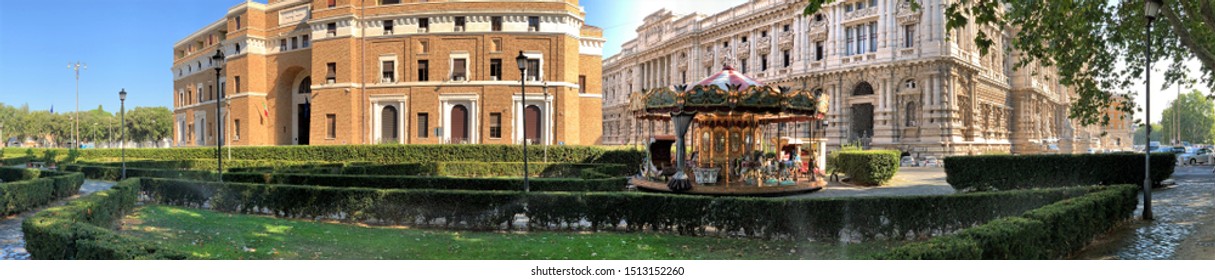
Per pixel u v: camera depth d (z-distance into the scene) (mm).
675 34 65625
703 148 21562
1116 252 9961
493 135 42188
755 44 56250
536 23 42844
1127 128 86062
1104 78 21906
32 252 9195
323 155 39031
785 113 20375
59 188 20281
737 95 18406
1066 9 16766
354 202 14438
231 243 11008
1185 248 10117
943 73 43594
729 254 10164
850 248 10781
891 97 45719
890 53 45531
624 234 12391
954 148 43094
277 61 50156
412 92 42812
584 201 13102
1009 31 58469
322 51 44781
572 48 43344
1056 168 20625
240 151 41062
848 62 48438
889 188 23922
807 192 20734
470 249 10383
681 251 10328
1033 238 8352
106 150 49531
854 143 44594
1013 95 59031
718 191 18906
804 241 11516
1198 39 21219
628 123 67625
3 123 89812
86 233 8289
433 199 13742
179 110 64875
